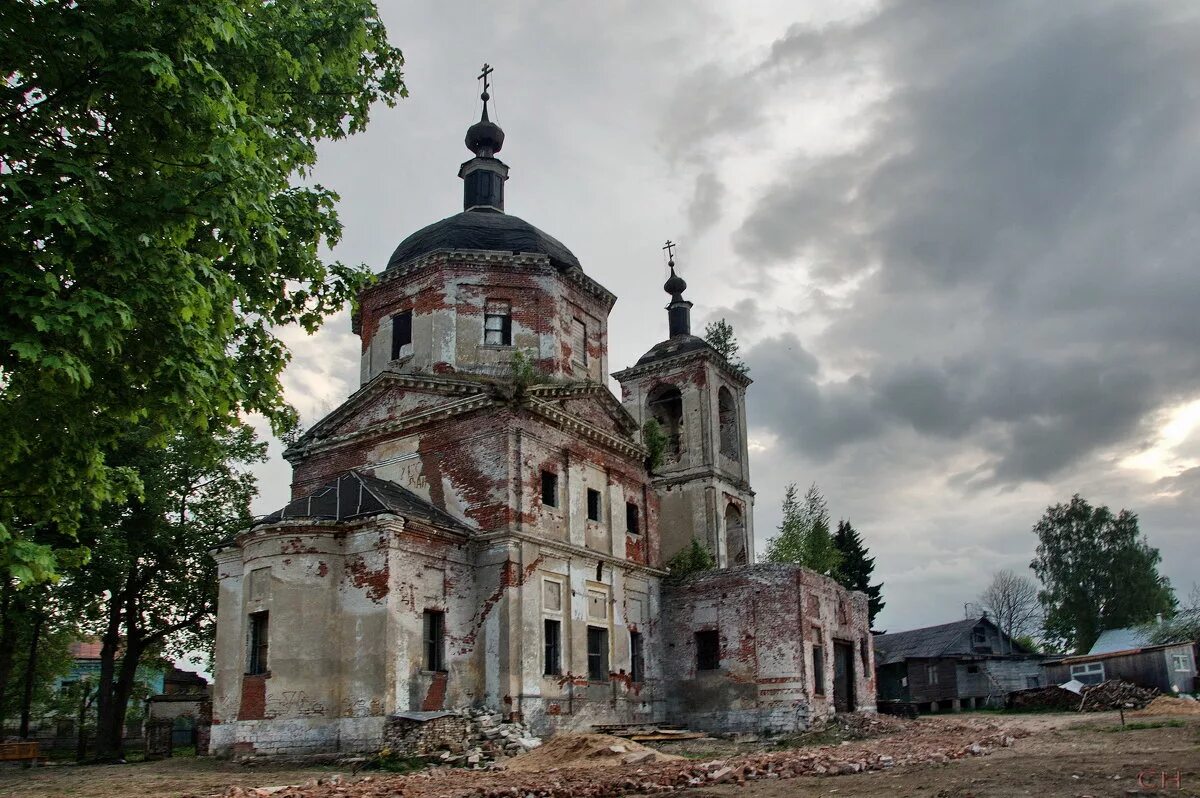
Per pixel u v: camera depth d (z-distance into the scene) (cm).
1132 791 1162
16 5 1134
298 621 2470
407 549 2566
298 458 3288
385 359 3303
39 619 3281
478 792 1487
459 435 2936
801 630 3238
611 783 1542
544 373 3195
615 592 3189
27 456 1259
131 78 1177
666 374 4344
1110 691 4306
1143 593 6850
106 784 1950
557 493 3005
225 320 1284
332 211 1627
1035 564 7338
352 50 1758
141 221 1199
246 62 1430
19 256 1098
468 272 3231
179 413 1270
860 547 6038
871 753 1958
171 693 4969
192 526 3397
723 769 1645
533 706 2678
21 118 1196
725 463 4297
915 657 5594
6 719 5066
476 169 3653
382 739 2362
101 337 1094
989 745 2167
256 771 2191
